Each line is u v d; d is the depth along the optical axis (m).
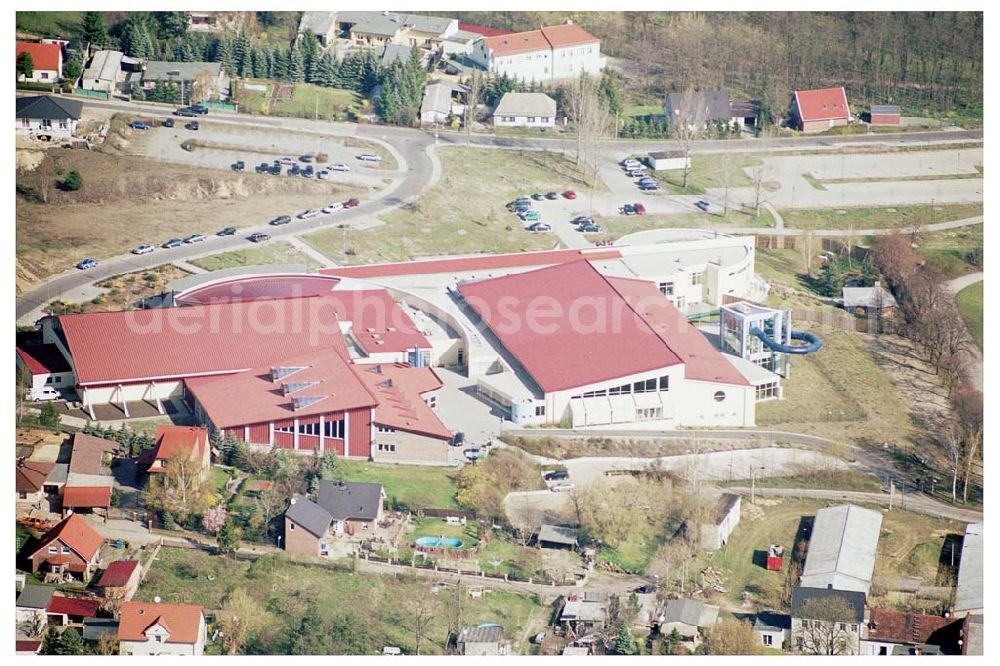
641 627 184.50
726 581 195.62
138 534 192.50
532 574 191.50
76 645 173.38
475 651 177.25
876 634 187.25
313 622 180.12
